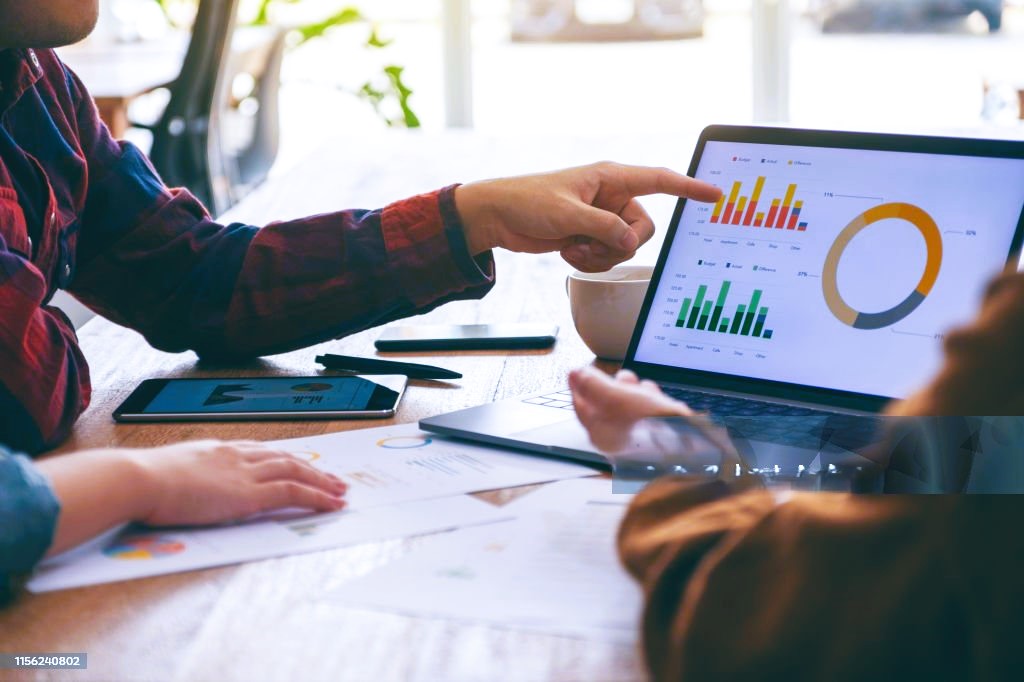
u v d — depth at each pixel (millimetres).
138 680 519
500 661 526
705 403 852
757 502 582
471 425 854
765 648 456
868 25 4566
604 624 552
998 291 458
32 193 1022
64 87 1138
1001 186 822
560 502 710
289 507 711
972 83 4531
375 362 1068
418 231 1067
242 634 560
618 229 1013
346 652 539
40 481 632
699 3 4750
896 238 858
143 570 632
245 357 1113
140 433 898
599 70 4816
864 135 906
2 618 581
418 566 623
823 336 863
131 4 4812
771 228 930
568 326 1238
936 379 467
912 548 447
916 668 438
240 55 3320
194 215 1164
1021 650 428
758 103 4668
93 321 1300
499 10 4785
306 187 2041
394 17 4766
